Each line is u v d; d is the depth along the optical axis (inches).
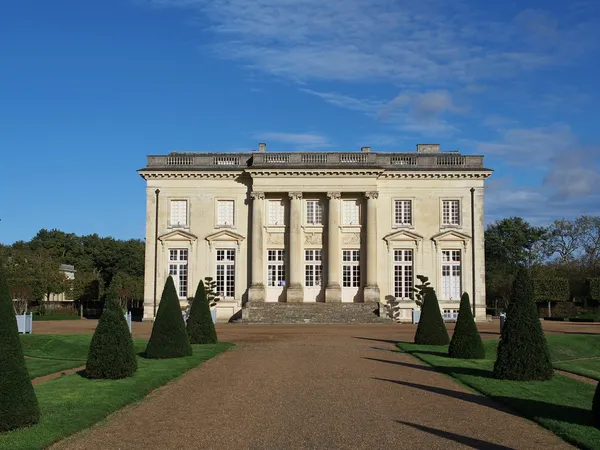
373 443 556.1
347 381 872.3
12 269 2839.6
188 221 2378.2
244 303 2352.4
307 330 1824.6
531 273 3137.3
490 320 2354.8
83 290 3203.7
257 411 682.2
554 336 1393.9
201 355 1152.2
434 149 2578.7
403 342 1408.7
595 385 868.0
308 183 2348.7
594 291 2719.0
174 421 642.8
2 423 587.2
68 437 585.6
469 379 891.4
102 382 849.5
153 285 2356.1
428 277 2348.7
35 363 1138.7
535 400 738.8
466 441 565.6
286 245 2369.6
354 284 2359.7
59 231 4913.9
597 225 3703.3
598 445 545.0
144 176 2384.4
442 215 2368.4
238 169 2379.4
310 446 546.9
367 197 2336.4
